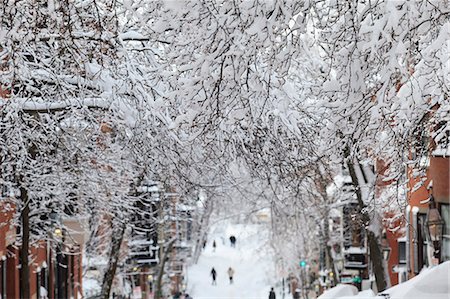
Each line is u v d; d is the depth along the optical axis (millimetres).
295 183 22281
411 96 14086
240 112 14836
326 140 16375
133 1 16156
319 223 46125
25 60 19391
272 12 13398
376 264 30000
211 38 13688
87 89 20500
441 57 14758
